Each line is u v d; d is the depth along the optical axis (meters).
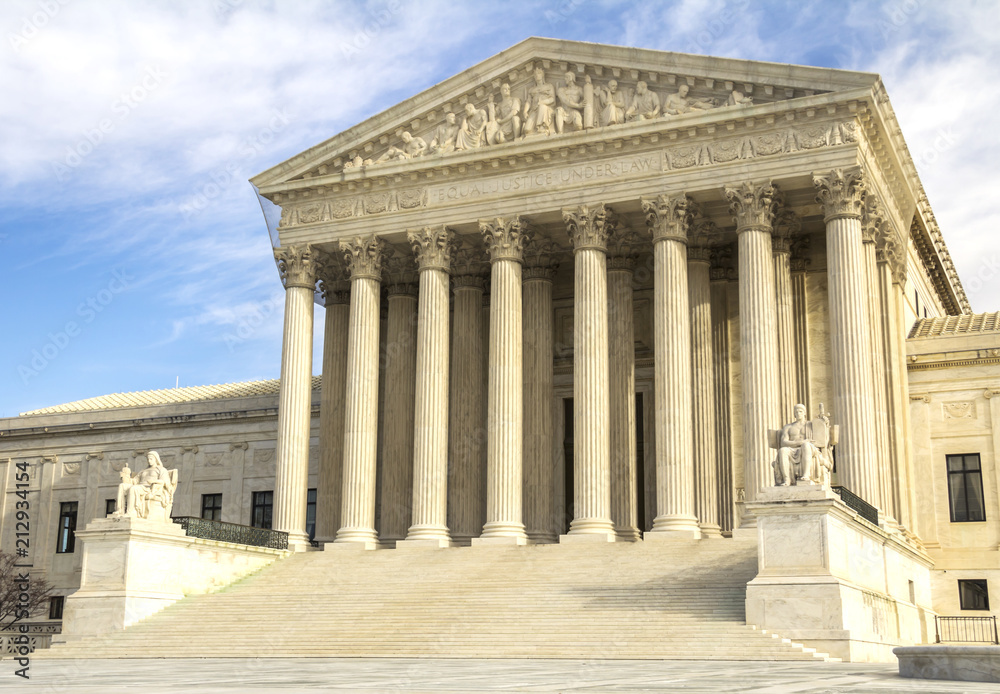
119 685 22.61
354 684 22.64
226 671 29.78
